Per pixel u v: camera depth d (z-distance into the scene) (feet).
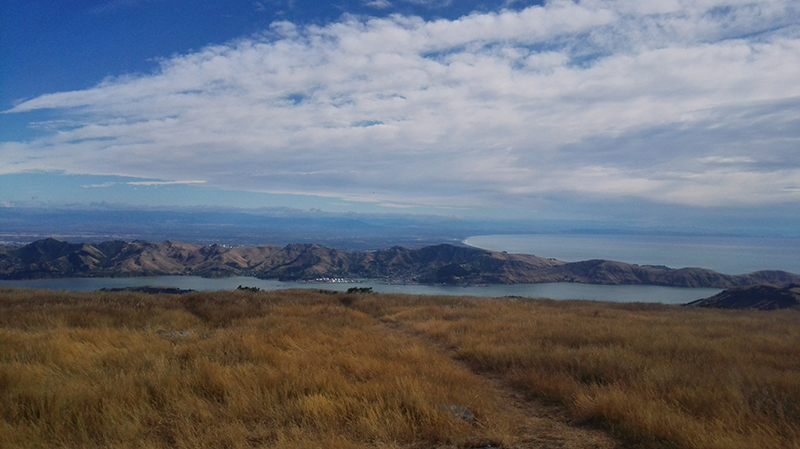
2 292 62.54
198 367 24.95
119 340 33.24
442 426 18.49
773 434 17.07
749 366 28.71
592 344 38.29
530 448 17.35
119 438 16.48
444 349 40.40
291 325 44.06
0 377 21.34
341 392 21.81
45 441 15.98
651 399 21.01
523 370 29.30
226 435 16.85
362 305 72.49
